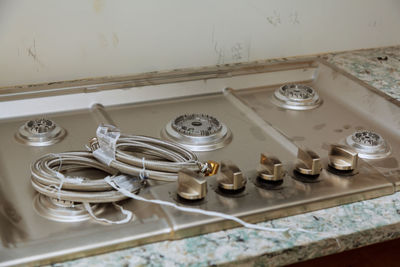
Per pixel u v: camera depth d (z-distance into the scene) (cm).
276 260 77
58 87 124
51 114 118
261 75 141
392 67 151
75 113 119
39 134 107
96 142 96
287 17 149
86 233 80
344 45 162
